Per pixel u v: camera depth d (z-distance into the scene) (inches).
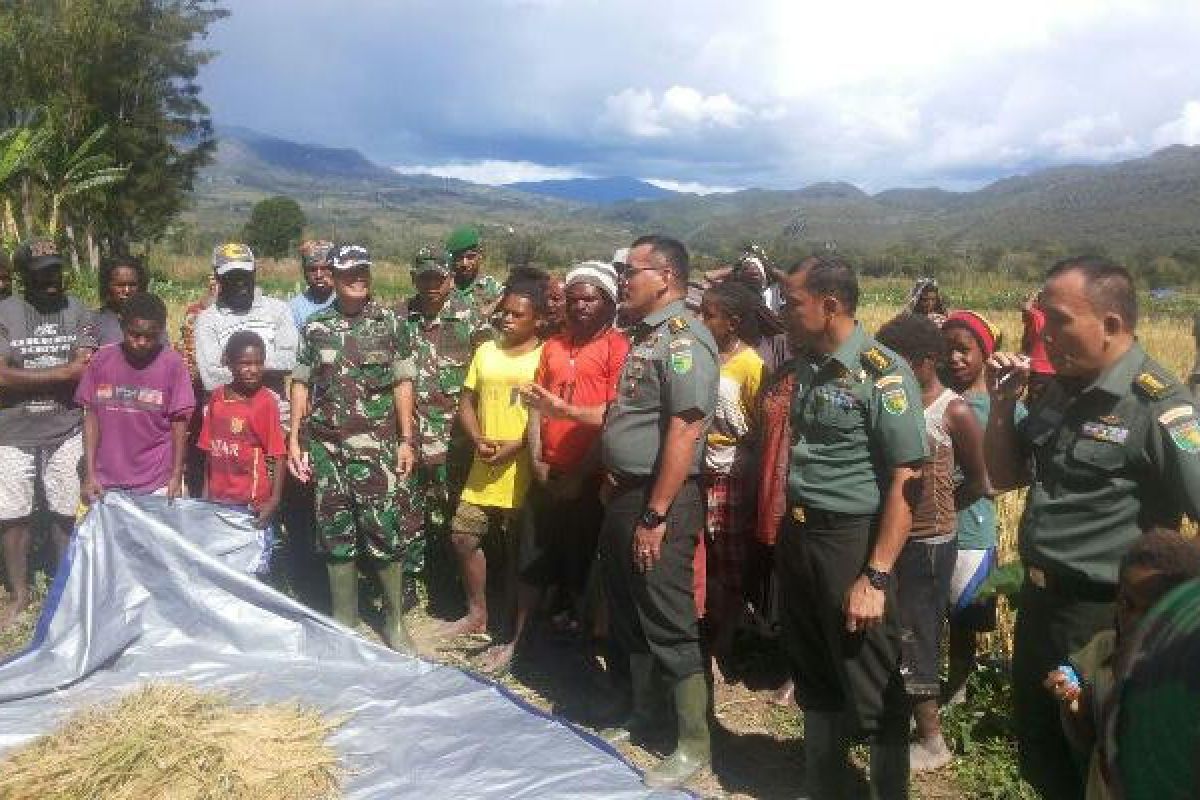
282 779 153.9
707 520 200.8
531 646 219.0
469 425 215.3
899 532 135.4
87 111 1243.2
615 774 160.2
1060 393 120.7
